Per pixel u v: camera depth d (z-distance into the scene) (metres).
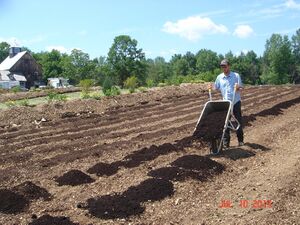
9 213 7.05
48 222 6.36
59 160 10.55
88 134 14.55
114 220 6.50
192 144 11.20
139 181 8.20
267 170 8.72
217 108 10.54
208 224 6.25
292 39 106.50
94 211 6.82
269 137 11.97
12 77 77.50
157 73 98.44
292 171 8.43
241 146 10.78
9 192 7.56
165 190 7.48
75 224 6.38
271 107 18.27
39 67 84.88
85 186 8.28
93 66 84.94
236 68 97.50
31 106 21.64
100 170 9.14
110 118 18.92
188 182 7.95
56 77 98.12
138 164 9.55
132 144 12.19
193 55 111.19
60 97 24.55
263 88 34.09
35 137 14.73
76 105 22.36
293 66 92.94
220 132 9.89
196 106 22.50
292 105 20.16
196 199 7.30
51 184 8.52
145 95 27.98
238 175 8.59
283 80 89.69
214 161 9.05
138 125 16.48
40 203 7.49
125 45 75.25
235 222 6.25
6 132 16.59
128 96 26.62
